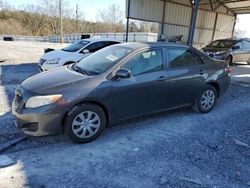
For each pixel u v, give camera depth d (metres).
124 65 4.01
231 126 4.64
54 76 3.96
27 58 14.00
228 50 13.10
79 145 3.70
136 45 4.42
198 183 2.92
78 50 8.33
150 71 4.26
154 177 2.99
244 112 5.50
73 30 68.25
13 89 6.62
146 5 15.78
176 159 3.40
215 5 19.84
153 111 4.45
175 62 4.61
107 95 3.80
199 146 3.79
